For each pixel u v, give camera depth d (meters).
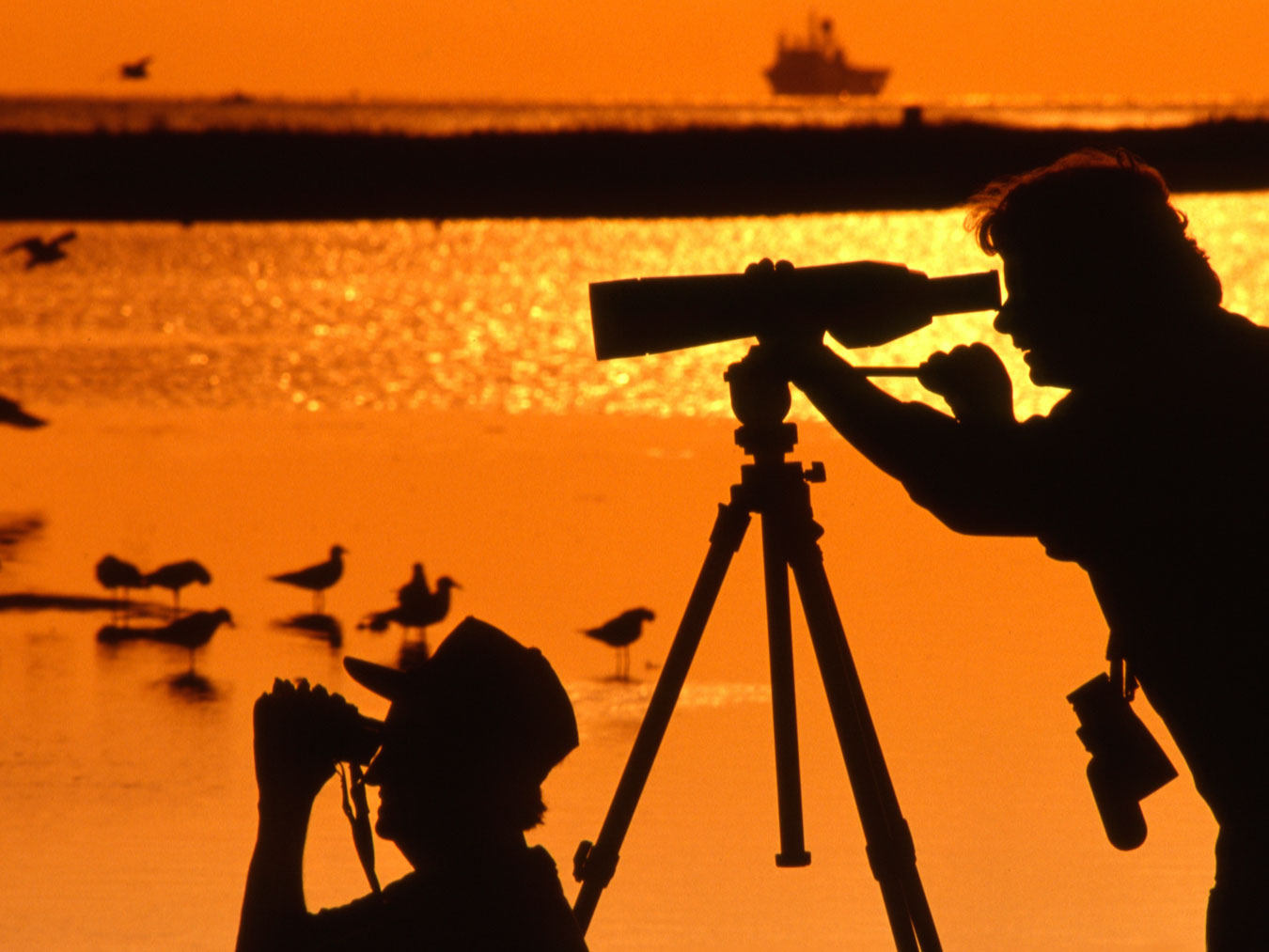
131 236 98.06
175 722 15.77
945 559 22.61
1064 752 14.41
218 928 10.72
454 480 29.14
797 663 17.70
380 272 80.00
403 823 5.24
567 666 17.64
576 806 13.18
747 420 7.14
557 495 27.55
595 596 20.73
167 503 27.58
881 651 17.86
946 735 14.91
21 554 23.77
